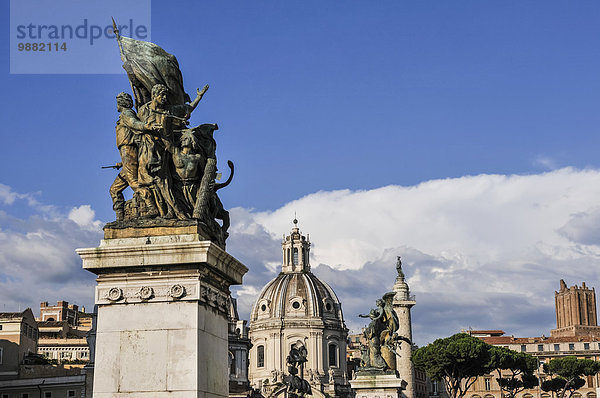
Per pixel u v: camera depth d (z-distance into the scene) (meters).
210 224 11.95
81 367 100.94
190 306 10.89
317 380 174.88
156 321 10.90
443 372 103.38
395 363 34.31
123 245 11.22
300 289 196.12
